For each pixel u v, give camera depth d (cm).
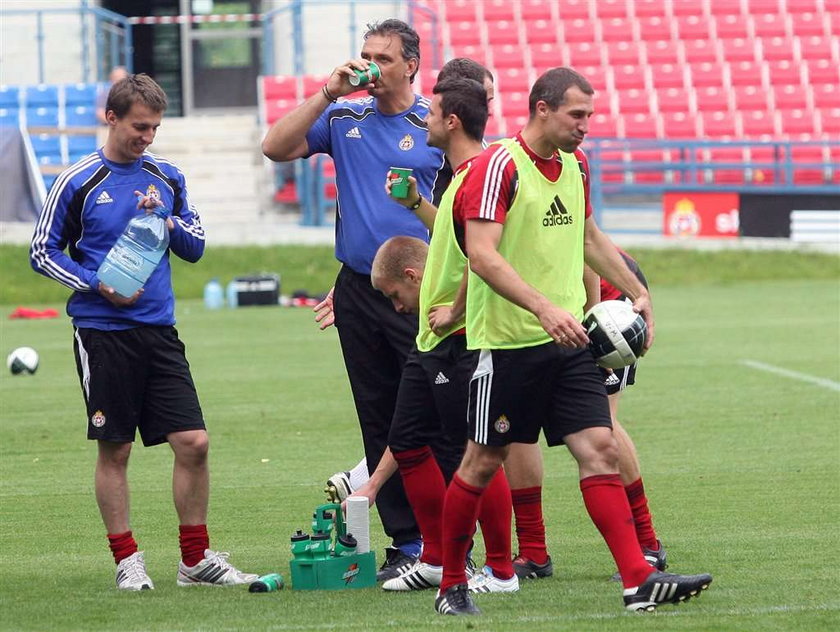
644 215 7381
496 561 1568
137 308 1636
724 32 8531
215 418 3070
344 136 1800
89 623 1409
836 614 1407
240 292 5738
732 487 2242
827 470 2375
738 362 3844
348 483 1808
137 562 1642
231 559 1802
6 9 8475
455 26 8475
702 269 6316
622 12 8650
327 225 7056
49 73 8512
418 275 1662
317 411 3150
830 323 4759
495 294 1420
